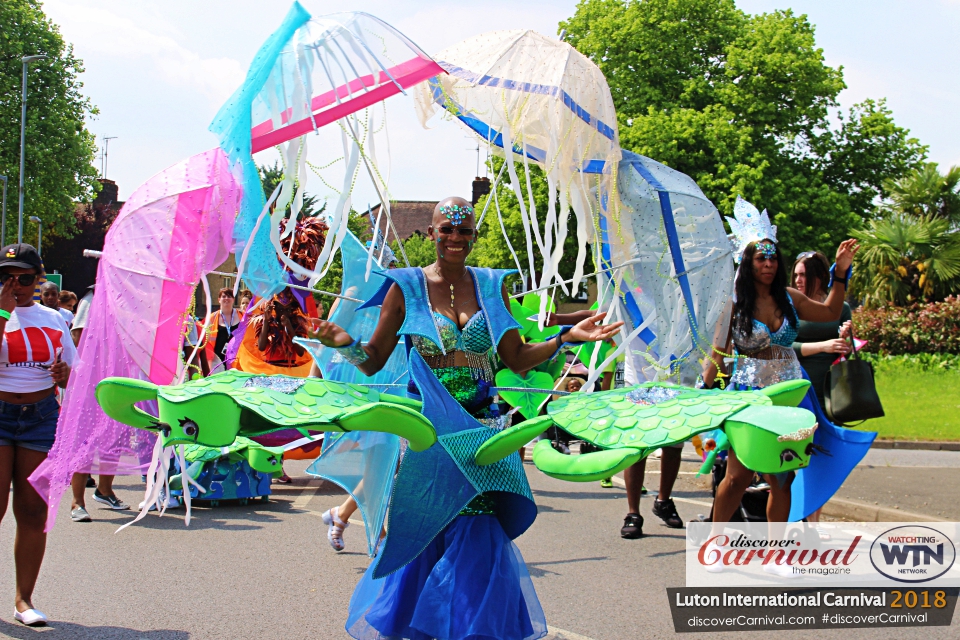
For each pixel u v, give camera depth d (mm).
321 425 3051
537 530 6492
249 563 5312
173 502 7039
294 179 4141
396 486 3301
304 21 4148
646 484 8859
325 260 4223
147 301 4781
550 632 4086
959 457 10508
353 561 5383
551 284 5090
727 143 23406
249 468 7211
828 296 5348
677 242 5406
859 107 27688
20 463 4176
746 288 5078
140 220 4871
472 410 3549
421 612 3209
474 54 5309
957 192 25469
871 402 5086
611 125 5340
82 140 39031
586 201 5426
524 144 5473
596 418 3264
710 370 5285
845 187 27719
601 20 25281
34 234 41500
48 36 37719
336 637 3988
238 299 9500
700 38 25125
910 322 22438
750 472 4984
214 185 4797
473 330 3510
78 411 4516
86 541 5852
